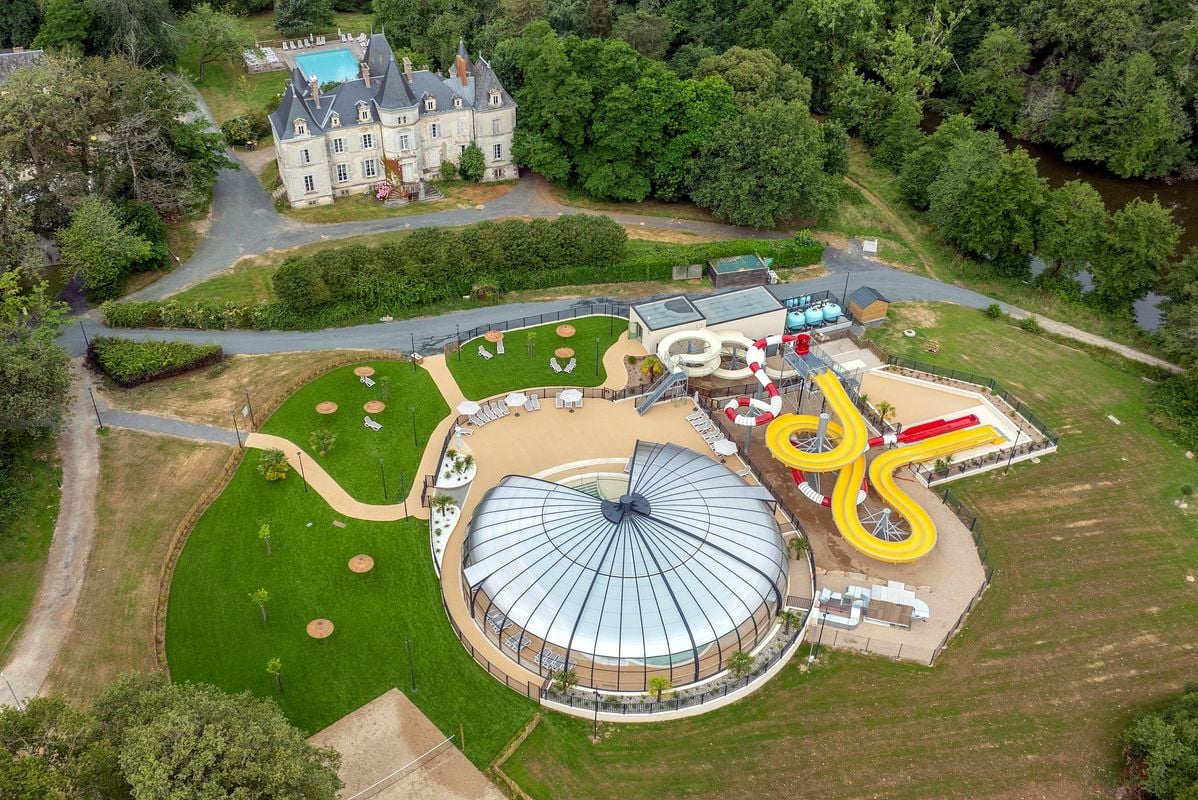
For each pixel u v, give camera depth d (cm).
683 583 8500
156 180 14250
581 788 7681
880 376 12538
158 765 5950
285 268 12581
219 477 10325
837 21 19238
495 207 16012
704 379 12262
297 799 6162
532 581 8562
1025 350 13338
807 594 9250
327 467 10612
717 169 15588
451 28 19125
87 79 13700
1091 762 8062
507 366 12281
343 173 15750
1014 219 14525
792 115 15150
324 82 19100
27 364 9625
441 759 7806
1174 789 7394
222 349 12275
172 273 13712
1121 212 13938
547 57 15550
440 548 9619
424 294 13262
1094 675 8812
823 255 15425
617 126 15662
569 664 8275
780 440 10525
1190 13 19262
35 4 18650
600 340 12875
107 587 9081
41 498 9962
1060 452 11481
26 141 13088
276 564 9419
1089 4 18425
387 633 8800
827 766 7919
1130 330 13950
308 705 8150
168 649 8550
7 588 8988
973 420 11519
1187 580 9862
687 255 14488
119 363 11612
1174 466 11350
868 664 8775
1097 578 9819
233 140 17125
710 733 8125
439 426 11288
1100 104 18325
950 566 9794
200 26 18638
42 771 5925
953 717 8362
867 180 17988
